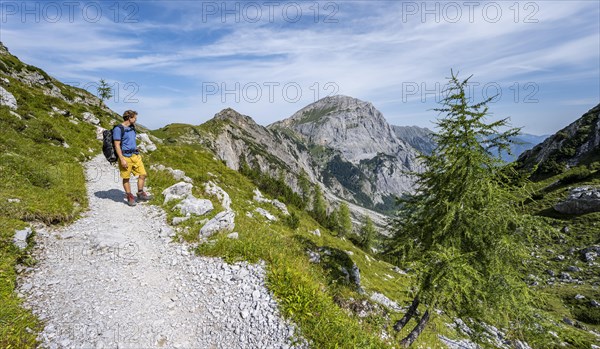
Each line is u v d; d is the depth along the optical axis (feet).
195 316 20.77
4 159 34.45
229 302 22.17
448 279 29.84
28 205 27.86
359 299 40.70
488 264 32.99
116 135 36.01
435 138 37.19
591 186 217.77
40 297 19.20
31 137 50.37
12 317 16.47
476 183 32.68
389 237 42.60
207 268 26.32
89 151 62.18
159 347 17.49
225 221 33.58
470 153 32.45
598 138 304.30
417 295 34.71
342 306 35.12
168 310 20.93
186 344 18.21
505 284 32.07
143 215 36.27
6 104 57.98
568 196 215.31
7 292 18.30
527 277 33.65
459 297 30.55
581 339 30.35
